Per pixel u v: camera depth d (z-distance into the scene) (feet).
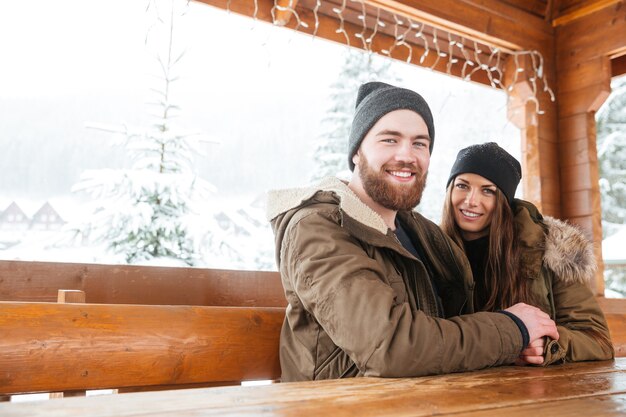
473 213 6.86
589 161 13.16
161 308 5.60
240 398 3.37
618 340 8.09
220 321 5.87
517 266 6.40
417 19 11.75
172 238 14.06
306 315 5.25
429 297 5.53
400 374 4.32
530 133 13.44
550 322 5.26
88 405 3.08
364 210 5.27
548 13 13.91
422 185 5.73
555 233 6.48
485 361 4.71
